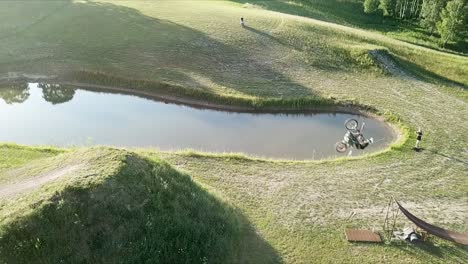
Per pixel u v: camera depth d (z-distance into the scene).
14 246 15.48
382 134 30.12
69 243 15.97
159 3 53.22
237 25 45.66
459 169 25.45
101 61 38.16
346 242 19.47
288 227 20.20
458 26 54.69
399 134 29.84
